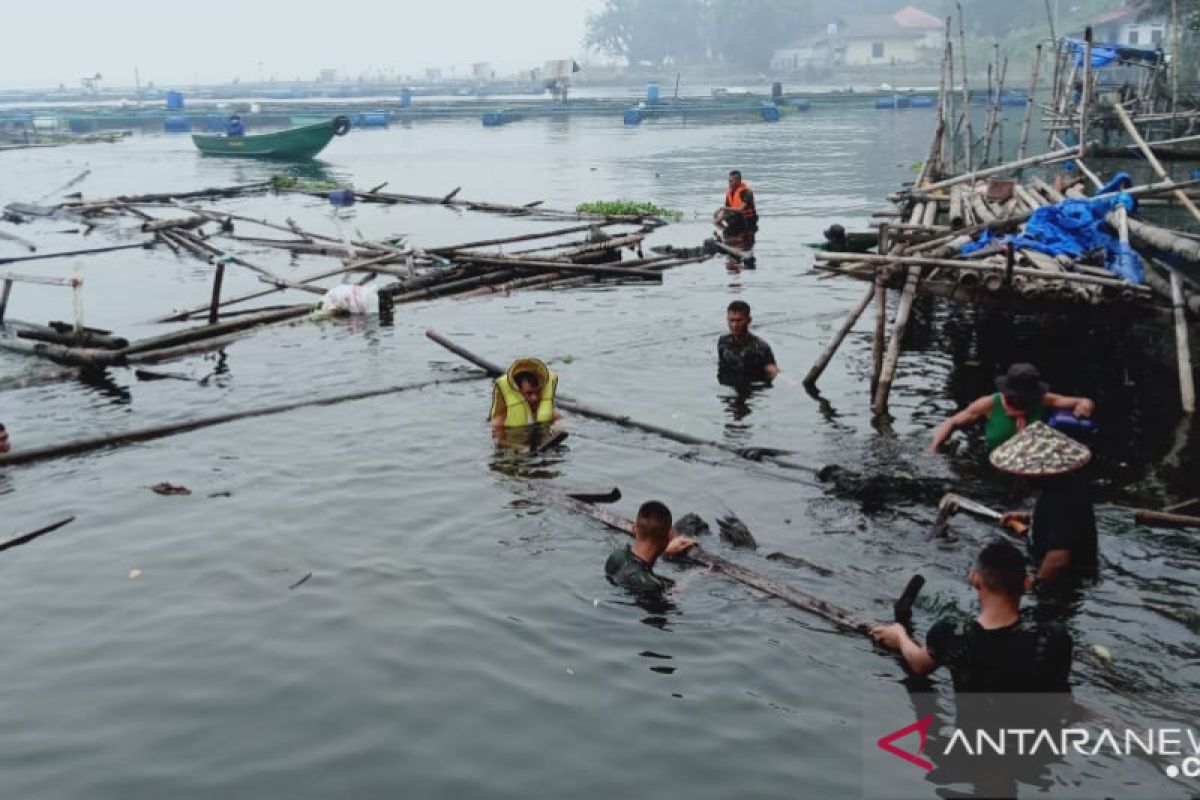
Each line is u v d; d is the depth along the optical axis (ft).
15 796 16.99
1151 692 19.15
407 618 22.61
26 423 37.65
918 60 429.38
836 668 20.29
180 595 24.02
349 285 56.44
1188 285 39.11
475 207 104.01
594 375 42.34
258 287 66.39
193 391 41.42
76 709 19.49
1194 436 33.68
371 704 19.42
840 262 37.60
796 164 143.13
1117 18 266.36
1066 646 18.47
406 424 36.17
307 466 32.19
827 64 447.83
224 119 241.14
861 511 27.86
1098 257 39.70
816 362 39.96
